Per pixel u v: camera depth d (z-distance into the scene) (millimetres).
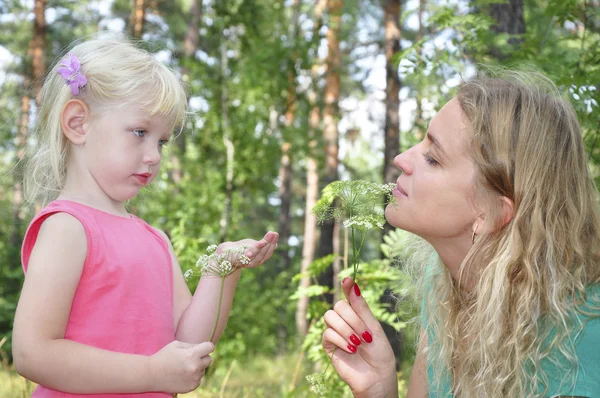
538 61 3359
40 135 1917
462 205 1761
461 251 1850
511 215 1761
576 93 2990
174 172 9977
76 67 1775
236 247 1912
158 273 1858
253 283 9445
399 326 3748
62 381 1582
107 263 1705
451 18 3869
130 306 1730
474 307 1877
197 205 8703
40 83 2377
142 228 1932
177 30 17984
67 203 1737
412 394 2127
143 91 1800
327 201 1783
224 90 9461
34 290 1599
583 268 1709
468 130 1758
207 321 1931
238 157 9250
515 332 1677
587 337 1618
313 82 10859
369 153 17953
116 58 1829
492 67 2084
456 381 1938
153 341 1764
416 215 1796
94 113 1788
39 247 1652
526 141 1741
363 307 1932
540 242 1713
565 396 1624
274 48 9789
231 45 10508
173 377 1662
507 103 1773
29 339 1565
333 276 11703
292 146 10703
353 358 1938
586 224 1807
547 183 1736
